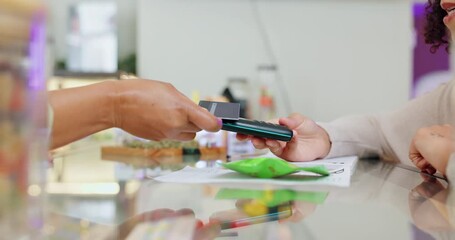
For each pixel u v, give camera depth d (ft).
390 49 6.34
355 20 6.33
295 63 6.38
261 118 5.98
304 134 2.32
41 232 0.76
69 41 6.41
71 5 6.44
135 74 6.31
